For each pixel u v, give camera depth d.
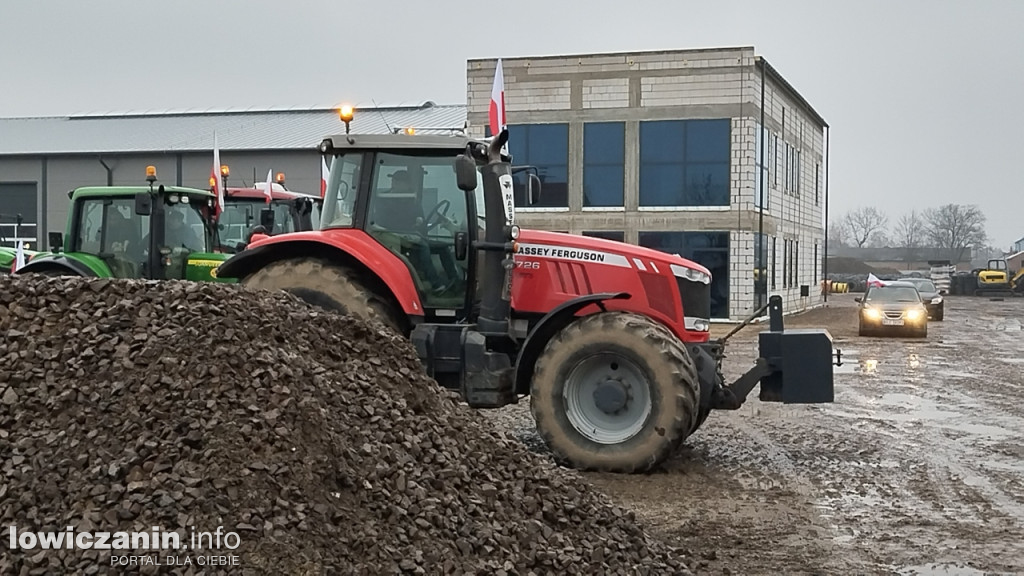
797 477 7.91
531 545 4.79
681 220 27.86
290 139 34.16
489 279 8.07
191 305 5.26
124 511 4.16
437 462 5.07
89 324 5.16
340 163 8.51
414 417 5.33
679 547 5.77
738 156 27.42
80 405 4.68
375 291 8.45
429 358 8.03
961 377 15.33
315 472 4.50
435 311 8.35
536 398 7.98
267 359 4.98
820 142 42.44
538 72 28.50
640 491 7.34
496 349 8.22
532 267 8.55
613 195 28.34
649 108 27.92
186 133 35.72
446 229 8.35
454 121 33.75
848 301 49.47
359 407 5.13
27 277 5.63
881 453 8.97
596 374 7.98
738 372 15.47
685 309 8.62
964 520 6.69
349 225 8.41
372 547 4.29
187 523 4.12
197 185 33.78
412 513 4.60
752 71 27.20
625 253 8.55
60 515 4.19
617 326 7.85
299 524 4.22
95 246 11.91
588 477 7.73
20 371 4.87
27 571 4.00
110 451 4.42
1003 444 9.47
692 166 27.78
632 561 5.09
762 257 29.02
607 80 28.14
